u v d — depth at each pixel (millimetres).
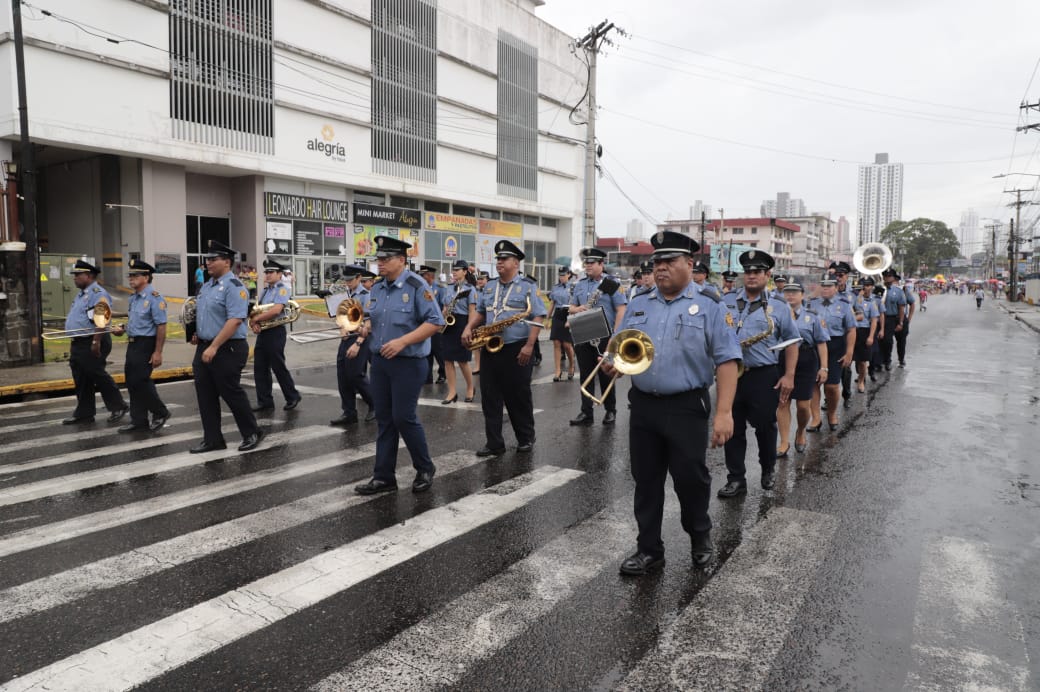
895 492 5926
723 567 4258
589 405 8578
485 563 4246
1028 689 2996
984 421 9148
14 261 12500
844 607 3748
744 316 5867
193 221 23641
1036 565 4359
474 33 33312
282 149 24250
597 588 3928
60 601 3666
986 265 131500
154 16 20219
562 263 42438
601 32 23844
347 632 3389
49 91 18047
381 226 29391
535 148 38188
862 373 11695
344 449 7082
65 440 7426
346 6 26297
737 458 5801
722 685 3004
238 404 6918
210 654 3168
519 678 3023
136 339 7742
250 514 5059
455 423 8609
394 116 29016
